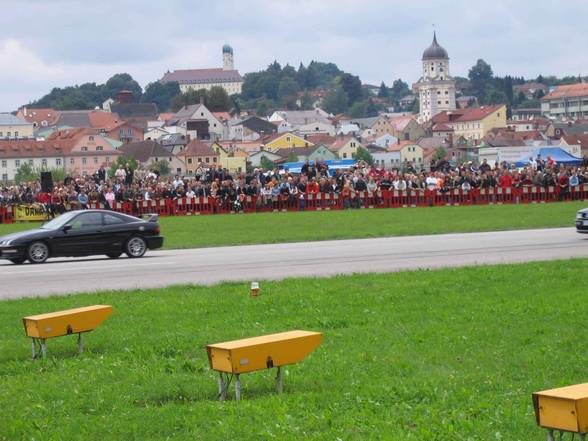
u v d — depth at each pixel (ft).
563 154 286.66
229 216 184.24
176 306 65.10
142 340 53.88
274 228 145.48
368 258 96.43
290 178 200.64
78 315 51.16
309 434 35.24
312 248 110.83
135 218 107.55
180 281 81.30
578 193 213.87
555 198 212.64
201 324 58.44
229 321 59.21
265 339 41.55
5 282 84.53
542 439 34.01
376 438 34.50
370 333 53.83
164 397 41.75
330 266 89.76
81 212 105.40
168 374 45.75
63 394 42.45
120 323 59.72
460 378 42.55
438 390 40.40
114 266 96.12
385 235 127.44
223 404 39.68
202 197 196.54
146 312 63.16
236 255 104.68
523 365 44.98
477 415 36.81
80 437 36.22
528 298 64.13
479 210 180.96
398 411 37.73
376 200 203.21
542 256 93.50
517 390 40.34
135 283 80.79
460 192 208.13
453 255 97.04
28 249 101.55
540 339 50.85
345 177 205.87
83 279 84.89
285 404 38.88
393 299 65.62
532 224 139.54
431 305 62.64
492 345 49.60
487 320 56.44
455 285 71.15
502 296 65.41
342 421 36.58
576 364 44.88
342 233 130.72
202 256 104.78
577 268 79.56
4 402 41.65
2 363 50.19
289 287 72.74
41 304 67.87
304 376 44.09
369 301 64.80
